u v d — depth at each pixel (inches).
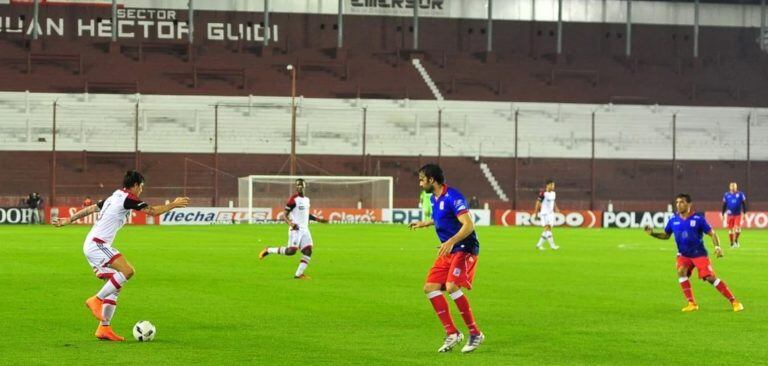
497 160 6043.3
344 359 1005.2
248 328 1210.0
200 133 5979.3
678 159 6220.5
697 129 6535.4
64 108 6013.8
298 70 6722.4
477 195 5797.2
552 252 2763.3
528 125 6407.5
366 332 1184.8
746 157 6294.3
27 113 5935.0
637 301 1529.3
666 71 7091.5
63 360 984.9
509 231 4205.2
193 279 1839.3
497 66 6958.7
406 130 6264.8
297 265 2193.7
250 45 6855.3
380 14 7185.0
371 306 1438.2
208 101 6348.4
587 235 3887.8
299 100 6422.2
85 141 5762.8
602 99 6781.5
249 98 6348.4
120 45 6648.6
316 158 5900.6
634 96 6835.6
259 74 6624.0
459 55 7007.9
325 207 4936.0
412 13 7214.6
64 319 1269.7
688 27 7465.6
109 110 6043.3
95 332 1159.0
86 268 2060.8
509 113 6491.1
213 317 1309.1
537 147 6195.9
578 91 6825.8
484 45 7273.6
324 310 1389.0
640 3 7440.9
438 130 6092.5
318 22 7101.4
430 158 5999.0
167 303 1459.2
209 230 3961.6
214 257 2423.7
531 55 7101.4
